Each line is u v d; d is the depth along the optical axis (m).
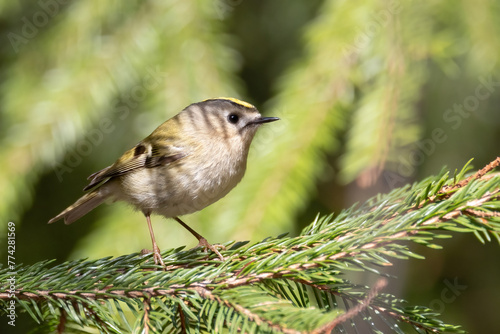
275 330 2.23
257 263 2.26
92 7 2.35
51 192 2.40
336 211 2.41
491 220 2.25
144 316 2.25
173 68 2.35
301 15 2.42
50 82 2.35
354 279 2.37
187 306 2.26
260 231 2.32
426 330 2.25
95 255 2.34
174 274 2.26
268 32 2.42
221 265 2.26
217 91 2.35
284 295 2.26
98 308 2.25
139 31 2.35
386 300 2.26
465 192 2.26
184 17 2.35
